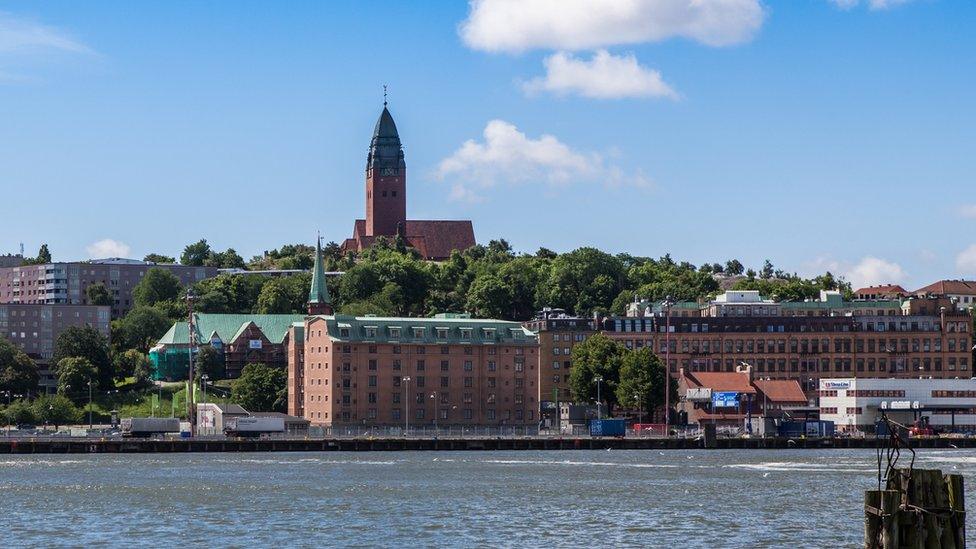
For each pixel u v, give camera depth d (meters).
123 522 181.88
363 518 185.38
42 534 170.88
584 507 198.12
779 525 178.12
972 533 164.75
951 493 109.88
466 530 173.75
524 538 167.12
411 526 177.38
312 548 159.62
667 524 179.25
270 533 171.25
